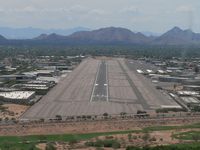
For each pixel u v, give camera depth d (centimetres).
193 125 15350
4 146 11612
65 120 15725
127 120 15912
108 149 11106
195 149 10575
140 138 12625
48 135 13488
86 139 12769
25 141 12506
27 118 16238
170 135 13238
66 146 11519
